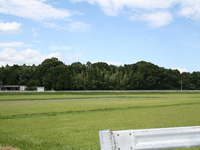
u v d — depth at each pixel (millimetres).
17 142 11570
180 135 4668
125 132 4516
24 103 42125
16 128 16406
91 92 89312
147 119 20781
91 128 16234
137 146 4480
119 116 23438
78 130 15453
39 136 13320
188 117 22094
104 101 47469
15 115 24859
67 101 47656
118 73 131625
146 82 128250
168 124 17562
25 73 119812
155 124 17625
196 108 32188
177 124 17578
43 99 54031
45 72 116312
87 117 22875
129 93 91625
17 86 114938
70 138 12688
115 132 4516
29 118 22359
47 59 131750
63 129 15898
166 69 145125
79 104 39562
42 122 19578
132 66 144625
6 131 15102
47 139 12438
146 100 50688
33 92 84125
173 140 4637
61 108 32344
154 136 4582
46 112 27438
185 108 32219
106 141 4355
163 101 46969
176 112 26906
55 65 125625
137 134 4512
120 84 126312
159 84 131125
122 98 59000
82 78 120062
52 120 20828
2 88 117250
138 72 131250
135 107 34094
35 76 116125
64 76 109250
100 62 148125
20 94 80938
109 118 21859
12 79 118312
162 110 29500
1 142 11562
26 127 16891
